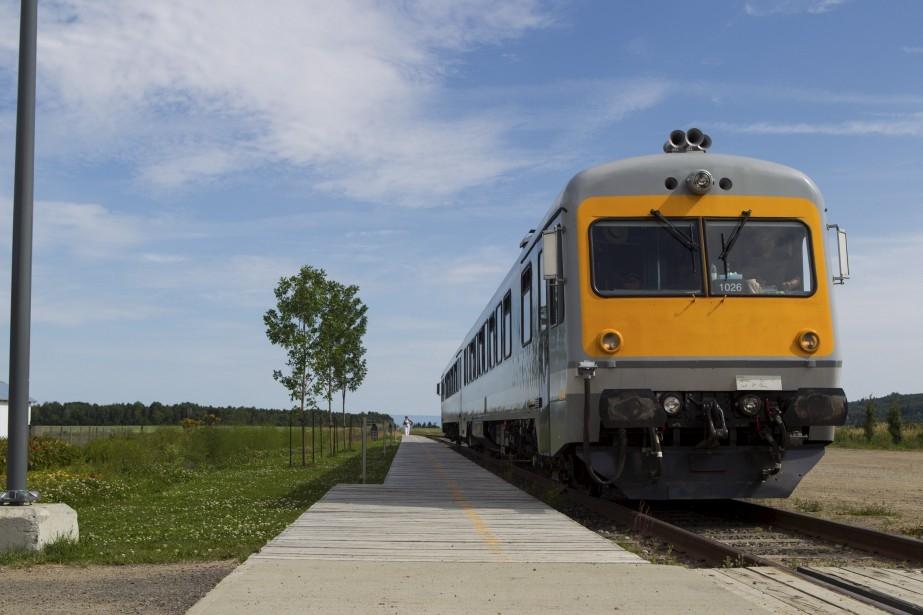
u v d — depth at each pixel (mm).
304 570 6383
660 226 10461
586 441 10094
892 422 38125
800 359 10211
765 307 10266
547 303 11906
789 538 9203
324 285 23688
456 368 33812
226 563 7180
